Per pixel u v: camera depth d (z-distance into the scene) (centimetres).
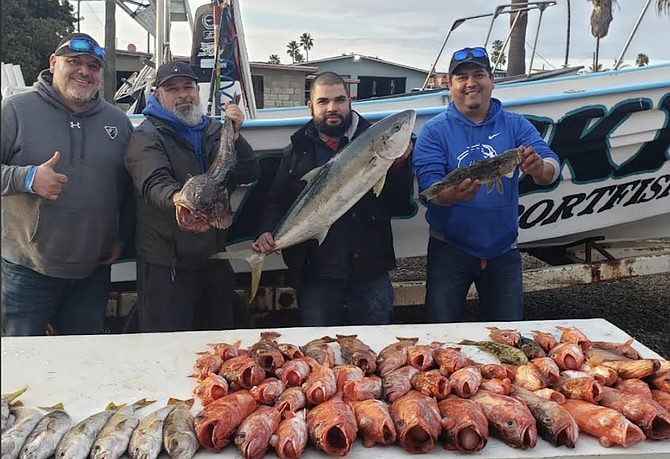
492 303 346
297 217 296
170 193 284
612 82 546
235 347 220
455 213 329
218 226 271
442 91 606
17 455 159
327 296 346
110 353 227
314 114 329
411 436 168
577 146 398
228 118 295
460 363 201
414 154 338
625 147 405
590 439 176
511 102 379
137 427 168
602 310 539
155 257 316
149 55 664
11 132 292
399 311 510
